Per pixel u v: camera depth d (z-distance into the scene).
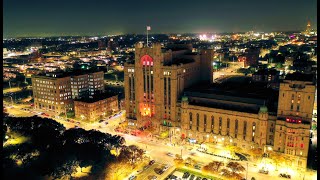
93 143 189.25
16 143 196.00
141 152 187.00
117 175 167.00
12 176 159.12
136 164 182.00
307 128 170.88
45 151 184.12
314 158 186.50
